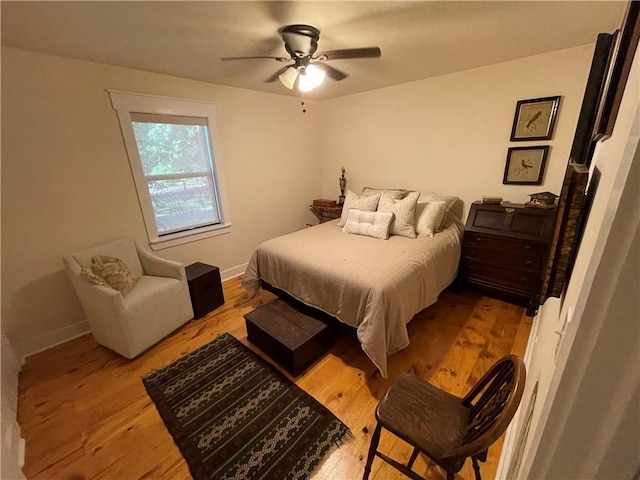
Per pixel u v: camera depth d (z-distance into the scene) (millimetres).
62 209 2275
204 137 3113
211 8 1518
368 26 1802
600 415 316
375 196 3047
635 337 278
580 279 688
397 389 1271
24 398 1812
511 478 911
